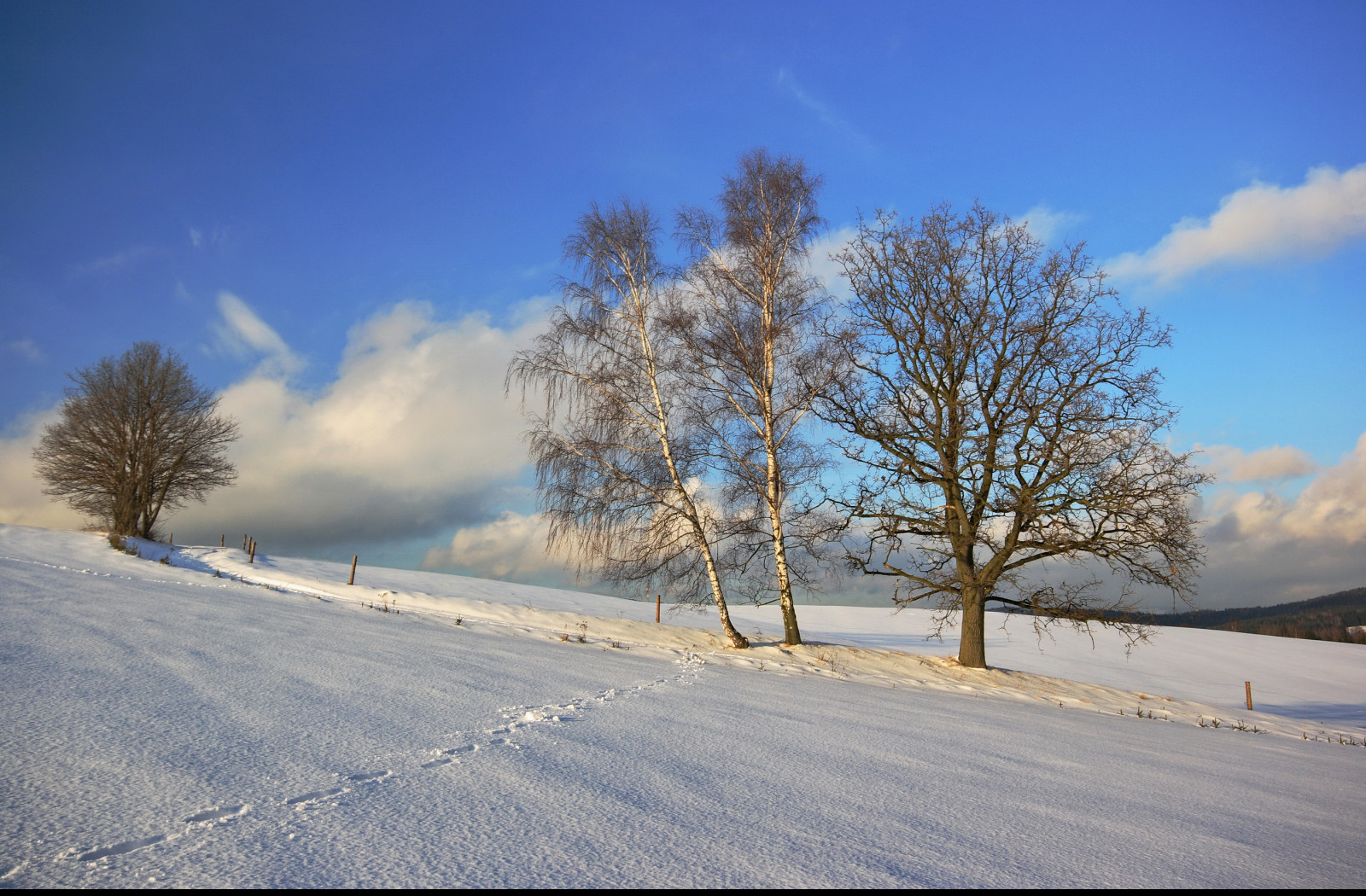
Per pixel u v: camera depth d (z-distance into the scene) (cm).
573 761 571
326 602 2075
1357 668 4412
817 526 1933
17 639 845
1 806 380
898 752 741
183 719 589
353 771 495
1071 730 1088
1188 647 4722
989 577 1944
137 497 4075
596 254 1928
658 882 344
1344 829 581
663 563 1902
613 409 1877
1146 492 1689
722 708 932
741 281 1981
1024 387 1830
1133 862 437
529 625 2119
